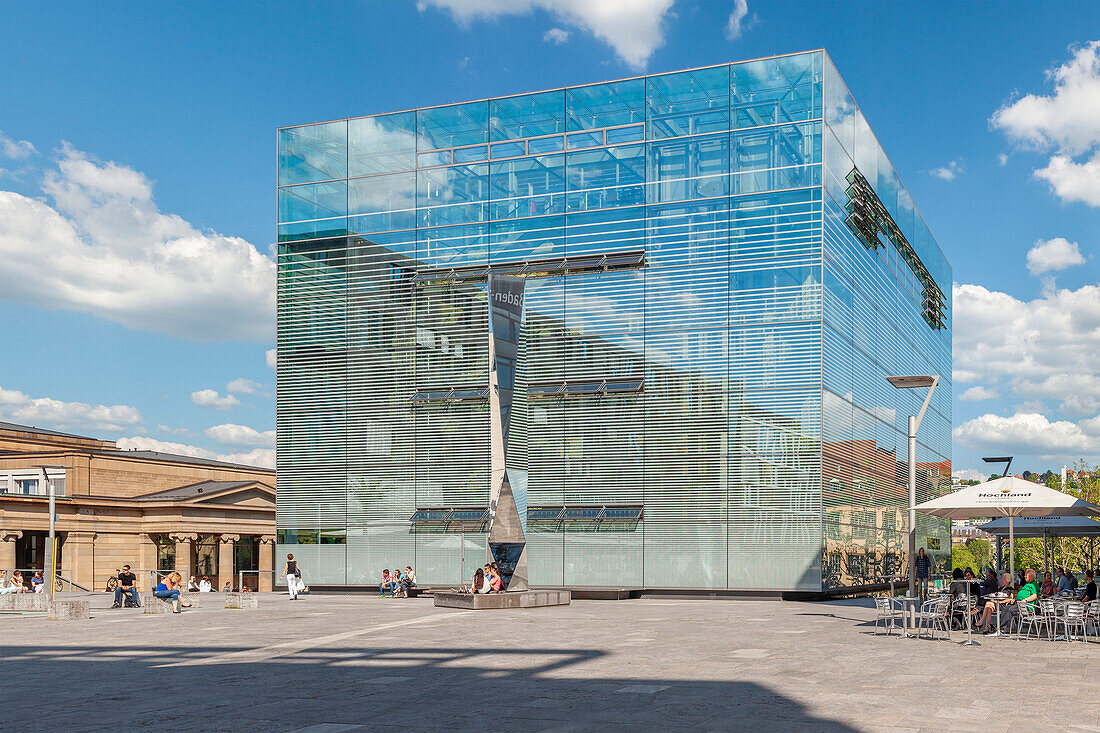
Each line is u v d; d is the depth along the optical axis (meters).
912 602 23.06
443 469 40.53
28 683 14.84
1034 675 14.84
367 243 42.78
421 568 40.28
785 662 16.52
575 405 38.94
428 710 12.14
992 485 23.28
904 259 50.22
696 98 38.72
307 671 15.99
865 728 10.70
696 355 37.59
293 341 43.25
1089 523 30.16
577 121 40.44
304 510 42.28
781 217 36.94
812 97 36.94
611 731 10.70
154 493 74.94
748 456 36.50
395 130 43.03
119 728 11.08
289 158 44.50
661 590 37.09
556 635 21.59
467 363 40.72
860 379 40.69
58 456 69.06
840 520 37.38
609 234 39.41
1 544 61.00
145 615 28.95
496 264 40.88
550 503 38.88
